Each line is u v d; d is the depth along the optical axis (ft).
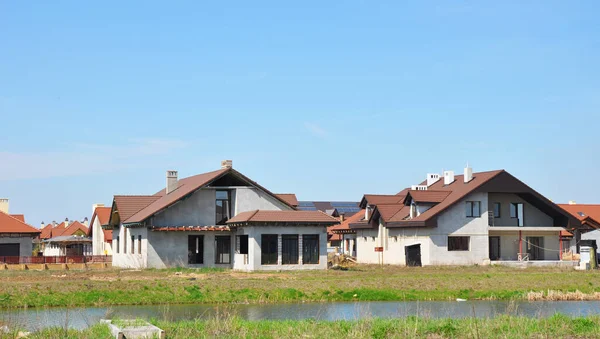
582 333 70.85
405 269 166.50
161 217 169.07
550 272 155.53
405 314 92.12
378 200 210.38
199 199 173.37
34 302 107.96
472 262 184.03
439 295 120.98
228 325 72.38
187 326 72.54
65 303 108.68
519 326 73.10
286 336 66.74
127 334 64.95
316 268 163.02
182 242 169.89
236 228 168.25
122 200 187.01
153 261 166.71
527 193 190.29
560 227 193.06
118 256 193.47
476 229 185.26
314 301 115.96
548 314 94.17
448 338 68.13
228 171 172.55
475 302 114.52
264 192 175.32
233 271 158.10
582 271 160.76
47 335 67.36
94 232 246.88
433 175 215.72
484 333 69.36
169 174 189.37
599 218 243.19
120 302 111.14
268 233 159.22
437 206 184.44
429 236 181.06
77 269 176.24
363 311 99.30
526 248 195.83
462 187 189.57
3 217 202.59
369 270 163.02
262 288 119.75
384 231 202.18
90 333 66.23
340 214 290.56
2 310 101.55
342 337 66.64
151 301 112.47
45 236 310.45
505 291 124.36
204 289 117.91
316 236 164.55
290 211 163.63
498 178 185.47
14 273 152.87
